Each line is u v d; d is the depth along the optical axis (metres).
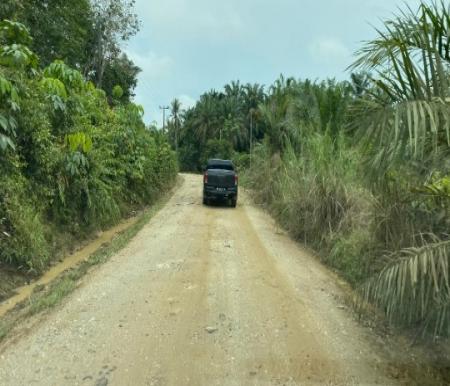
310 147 11.45
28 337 4.66
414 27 3.66
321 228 9.82
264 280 7.15
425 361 4.43
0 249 6.63
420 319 4.06
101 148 10.83
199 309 5.67
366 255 6.35
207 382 3.88
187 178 38.53
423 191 4.33
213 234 11.21
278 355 4.46
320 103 14.41
